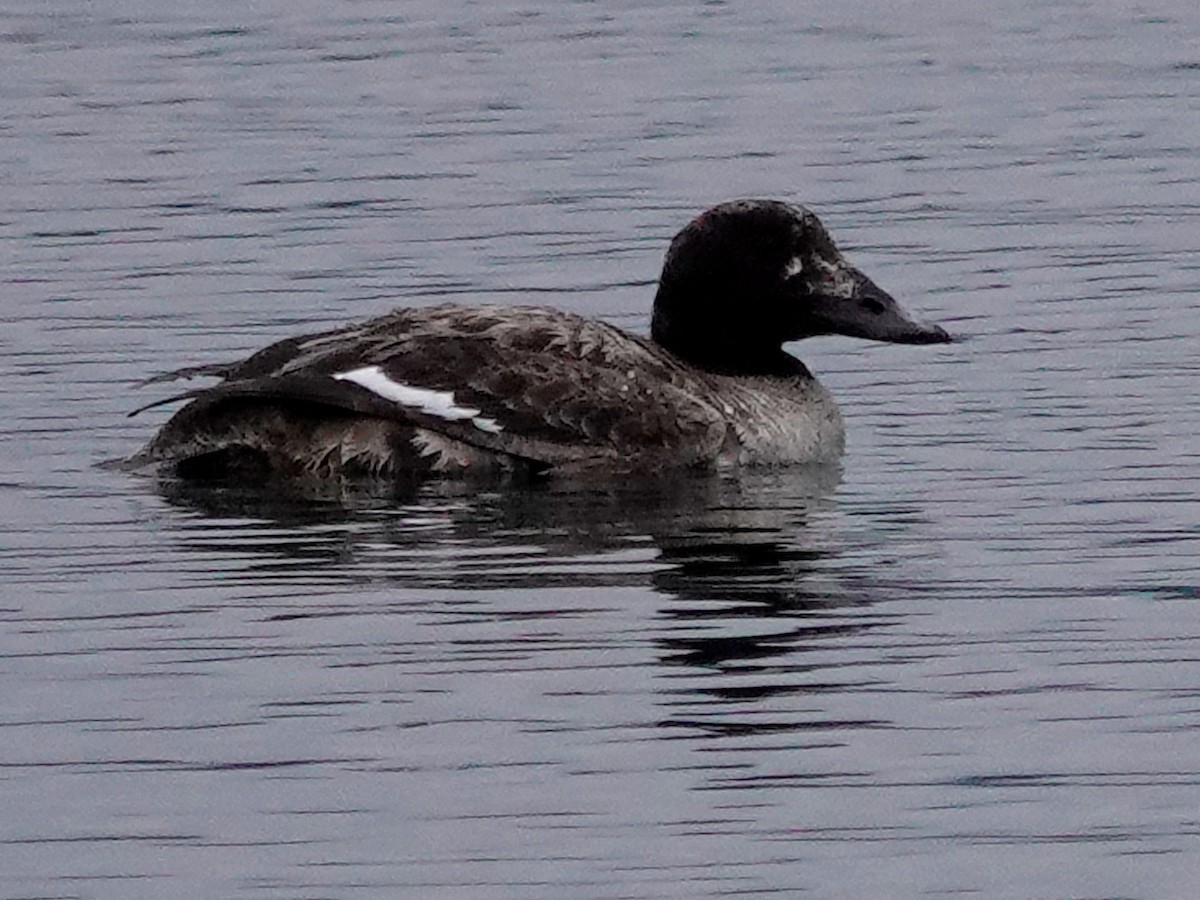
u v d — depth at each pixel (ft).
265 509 51.72
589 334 54.95
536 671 43.21
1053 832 37.70
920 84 88.48
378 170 79.36
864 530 50.21
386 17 98.84
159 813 38.65
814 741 40.50
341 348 54.24
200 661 43.93
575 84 88.99
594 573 47.73
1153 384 59.21
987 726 40.93
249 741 40.88
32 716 41.93
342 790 39.22
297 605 46.32
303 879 36.83
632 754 40.11
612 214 74.74
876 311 56.59
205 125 84.64
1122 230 72.23
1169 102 85.76
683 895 36.24
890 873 36.70
